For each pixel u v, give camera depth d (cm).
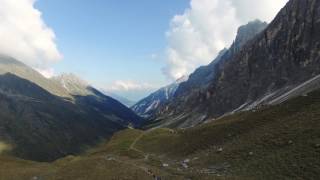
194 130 11331
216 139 9488
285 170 5900
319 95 8806
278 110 9188
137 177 7175
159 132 14175
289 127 7662
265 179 5866
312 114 7738
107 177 7606
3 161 12219
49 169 9950
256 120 9288
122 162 9231
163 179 6706
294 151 6425
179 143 10819
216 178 6281
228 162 7431
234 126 9631
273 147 7075
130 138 14062
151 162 9300
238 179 6044
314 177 5322
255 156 7094
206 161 8031
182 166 8212
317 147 6153
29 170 10069
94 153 13388
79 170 8812
